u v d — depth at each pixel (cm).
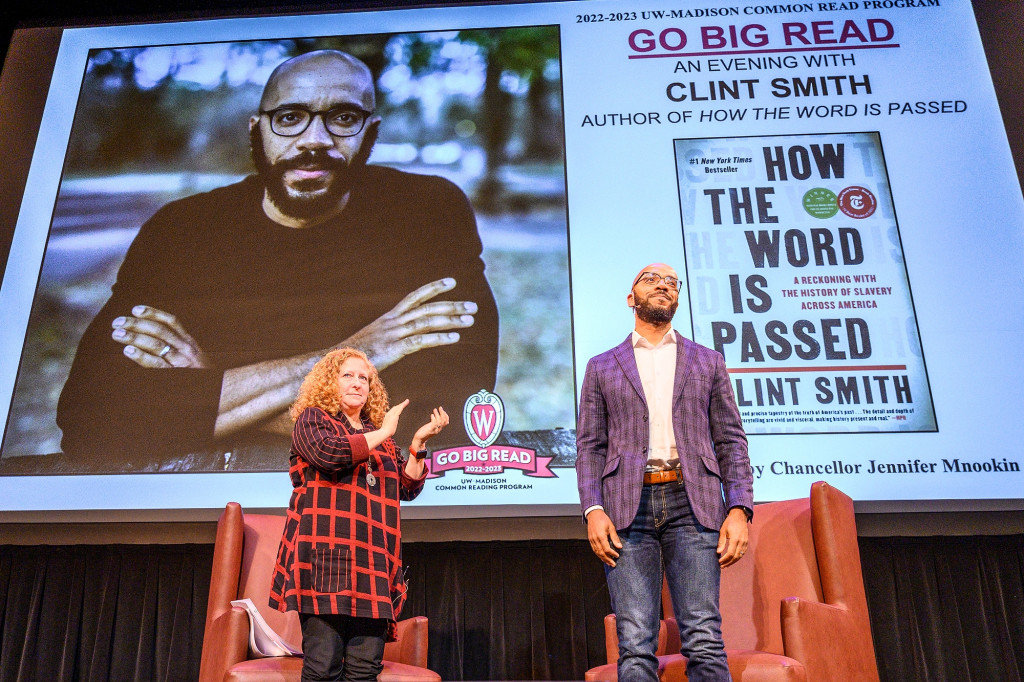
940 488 277
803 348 295
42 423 298
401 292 312
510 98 344
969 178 318
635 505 181
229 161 340
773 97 340
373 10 365
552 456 288
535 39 355
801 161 327
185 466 291
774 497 278
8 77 357
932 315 297
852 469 280
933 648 276
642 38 354
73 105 353
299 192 331
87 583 292
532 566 293
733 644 221
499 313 307
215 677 203
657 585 181
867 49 346
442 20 361
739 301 303
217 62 359
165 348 307
